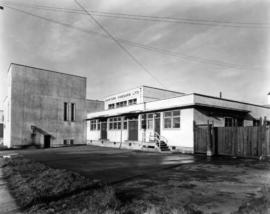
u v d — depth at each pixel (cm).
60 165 1230
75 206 534
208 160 1368
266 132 1366
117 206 517
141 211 488
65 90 3262
